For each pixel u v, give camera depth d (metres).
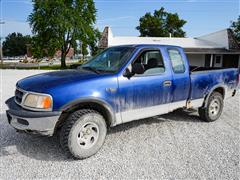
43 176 3.18
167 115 6.21
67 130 3.49
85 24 41.16
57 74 4.03
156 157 3.77
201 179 3.14
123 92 3.90
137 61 4.25
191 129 5.16
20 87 3.69
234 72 6.11
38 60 41.31
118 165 3.50
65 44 40.50
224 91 5.90
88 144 3.71
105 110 3.83
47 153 3.85
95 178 3.15
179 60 4.80
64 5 38.81
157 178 3.16
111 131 4.94
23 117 3.32
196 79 5.05
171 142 4.39
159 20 59.84
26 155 3.77
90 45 45.19
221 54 27.88
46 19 38.62
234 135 4.82
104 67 4.28
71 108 3.54
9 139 4.38
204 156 3.83
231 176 3.23
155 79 4.30
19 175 3.18
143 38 30.39
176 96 4.73
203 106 5.49
